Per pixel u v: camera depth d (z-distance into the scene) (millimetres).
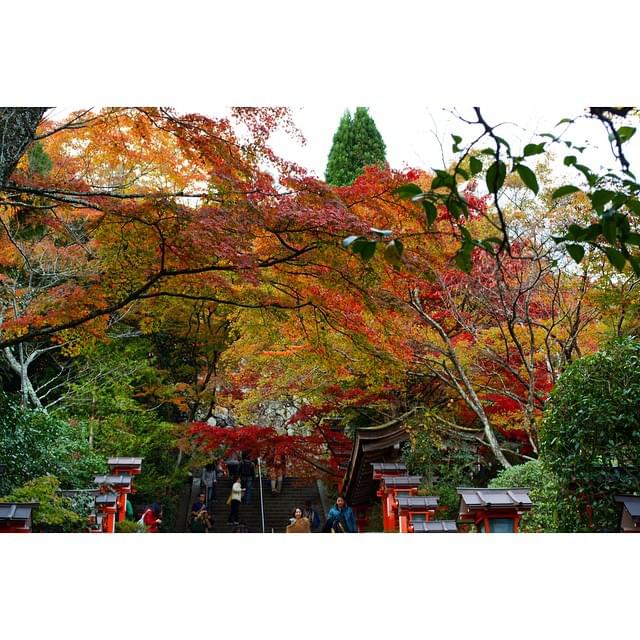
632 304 9773
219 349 17578
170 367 18906
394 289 8328
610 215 2367
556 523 8617
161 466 18484
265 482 22156
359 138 18312
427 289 10219
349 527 13484
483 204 10719
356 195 7840
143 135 8516
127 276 8219
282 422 19188
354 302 8328
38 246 11977
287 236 7469
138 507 17328
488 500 7820
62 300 8688
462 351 11219
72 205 8570
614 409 8008
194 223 7066
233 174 7516
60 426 13492
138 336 17391
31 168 10625
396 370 9148
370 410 15680
